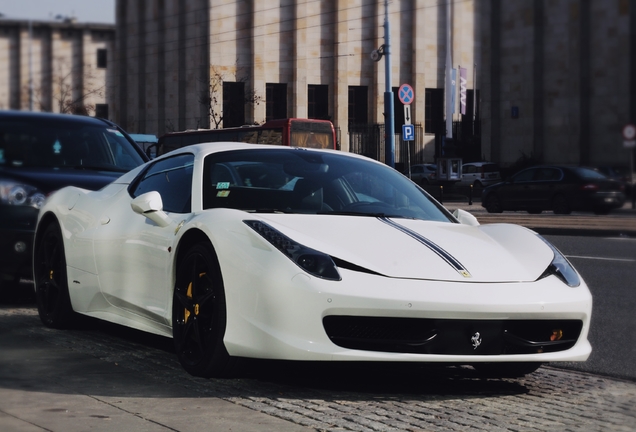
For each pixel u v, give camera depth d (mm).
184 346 3969
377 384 3895
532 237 4184
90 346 4777
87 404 3258
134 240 4480
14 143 7199
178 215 4258
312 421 3014
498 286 3539
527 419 3166
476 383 4043
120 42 54719
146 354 4527
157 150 35625
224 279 3607
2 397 3379
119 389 3572
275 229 3654
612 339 5277
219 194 4254
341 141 52750
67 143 7453
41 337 5105
